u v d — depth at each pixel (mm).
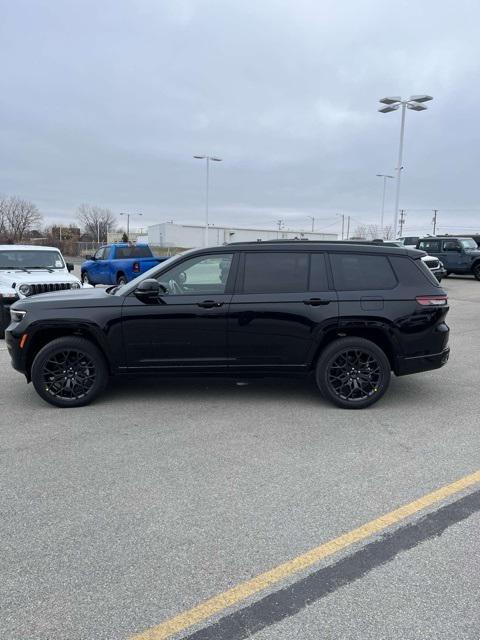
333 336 5453
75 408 5508
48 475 3879
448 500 3488
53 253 11766
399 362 5457
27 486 3703
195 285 5500
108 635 2303
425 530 3127
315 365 5539
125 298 5449
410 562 2816
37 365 5418
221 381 6559
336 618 2396
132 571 2744
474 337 9625
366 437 4652
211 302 5371
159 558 2855
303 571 2744
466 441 4559
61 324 5414
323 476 3855
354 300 5379
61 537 3061
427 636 2279
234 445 4465
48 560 2842
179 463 4094
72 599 2531
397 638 2270
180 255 5609
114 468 4000
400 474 3889
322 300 5367
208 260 5516
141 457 4207
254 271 5488
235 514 3312
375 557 2865
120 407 5539
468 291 18062
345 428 4891
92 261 18688
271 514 3312
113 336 5414
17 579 2684
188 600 2525
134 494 3580
